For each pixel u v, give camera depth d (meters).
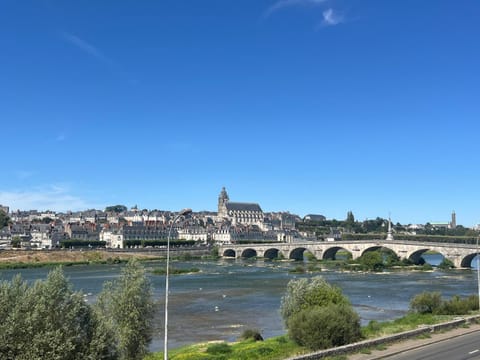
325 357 44.41
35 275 181.38
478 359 42.81
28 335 36.06
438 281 158.12
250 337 71.44
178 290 135.88
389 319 87.75
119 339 47.00
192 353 57.25
